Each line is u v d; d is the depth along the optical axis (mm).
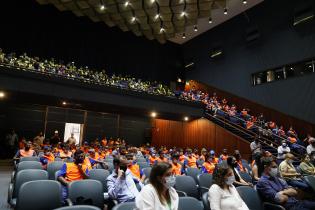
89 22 18000
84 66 17422
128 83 15336
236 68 16922
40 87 10562
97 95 11945
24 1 15711
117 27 19062
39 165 5641
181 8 14352
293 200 4031
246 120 14336
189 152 9945
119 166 4148
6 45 14844
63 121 14812
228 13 17078
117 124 16703
